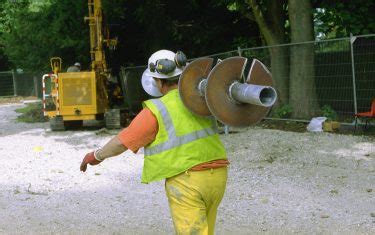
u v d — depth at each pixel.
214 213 6.56
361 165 14.73
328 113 21.91
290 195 12.01
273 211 10.80
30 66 37.09
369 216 10.33
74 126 25.81
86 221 10.50
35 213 11.12
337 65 22.23
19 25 34.59
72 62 35.09
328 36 25.14
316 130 20.50
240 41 28.92
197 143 6.22
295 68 22.86
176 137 6.20
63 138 21.94
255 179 13.58
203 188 6.20
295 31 22.80
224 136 20.16
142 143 6.21
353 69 20.16
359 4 23.02
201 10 31.28
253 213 10.70
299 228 9.72
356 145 17.42
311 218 10.28
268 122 23.23
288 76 23.89
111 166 15.69
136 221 10.41
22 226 10.27
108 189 13.07
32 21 34.19
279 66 24.02
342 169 14.38
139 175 14.48
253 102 5.52
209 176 6.23
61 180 14.18
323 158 15.73
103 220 10.53
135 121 6.22
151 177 6.30
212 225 6.59
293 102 22.98
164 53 6.48
